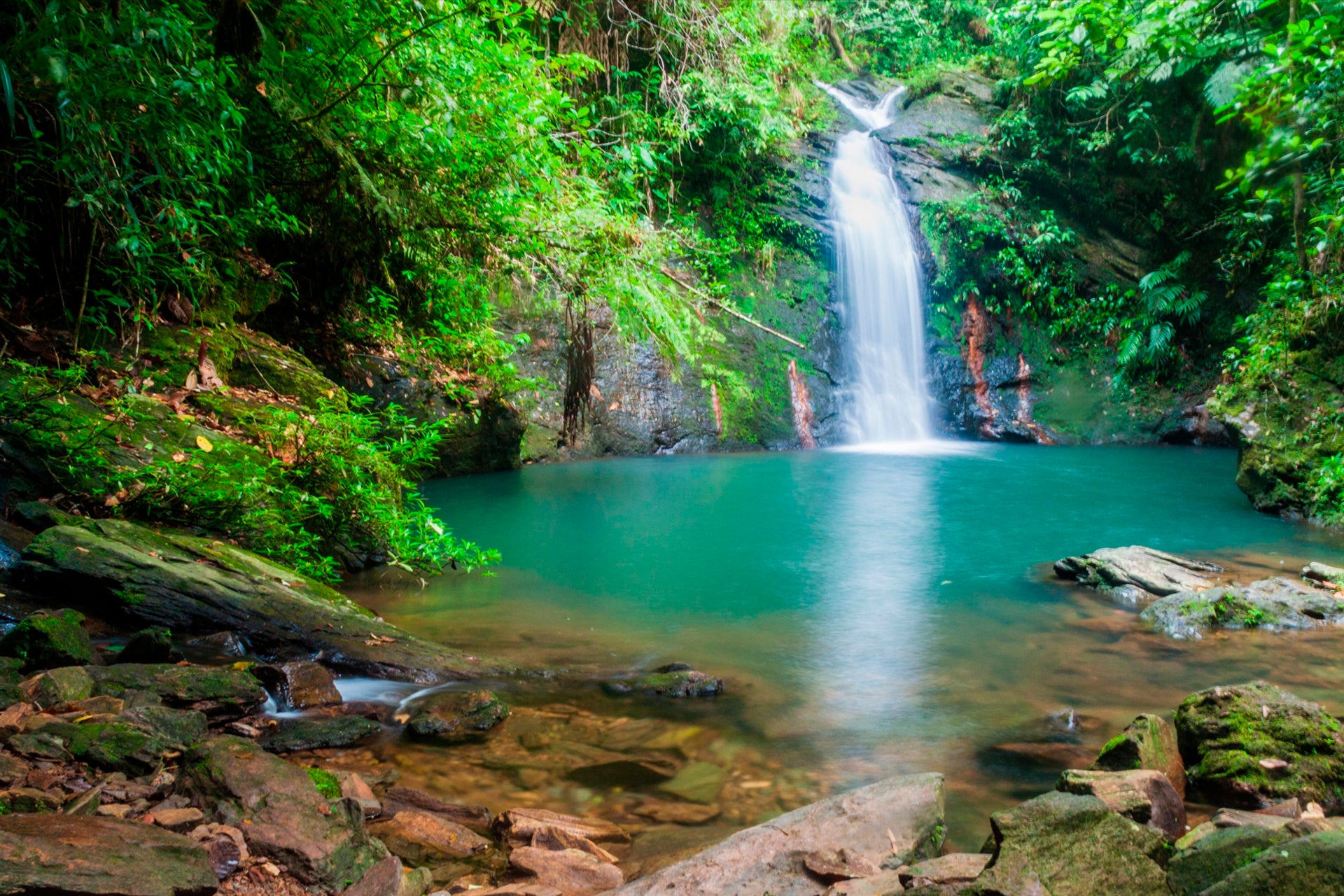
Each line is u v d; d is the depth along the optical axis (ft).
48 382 16.47
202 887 6.11
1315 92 18.57
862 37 67.00
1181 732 10.32
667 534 25.30
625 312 30.14
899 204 55.31
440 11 22.09
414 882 6.80
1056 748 10.87
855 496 32.24
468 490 32.14
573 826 8.49
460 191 25.32
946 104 58.65
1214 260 53.26
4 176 16.97
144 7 15.02
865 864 6.93
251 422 19.69
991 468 40.32
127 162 16.06
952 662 14.46
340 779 8.77
